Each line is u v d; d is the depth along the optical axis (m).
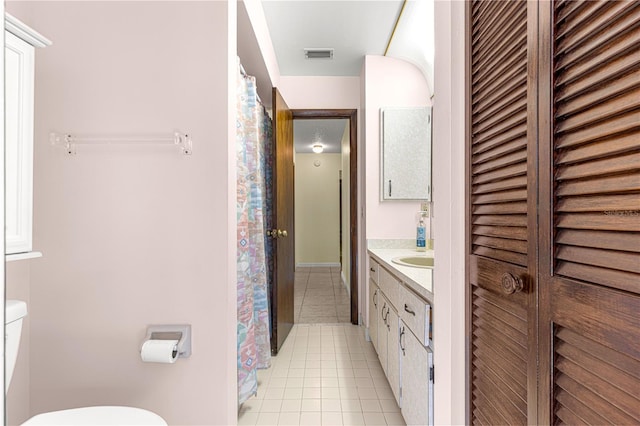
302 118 3.20
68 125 1.24
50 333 1.25
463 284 0.88
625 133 0.42
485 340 0.77
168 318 1.25
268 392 1.98
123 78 1.25
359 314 3.17
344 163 5.07
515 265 0.65
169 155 1.25
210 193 1.25
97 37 1.24
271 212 2.70
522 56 0.63
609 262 0.44
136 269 1.25
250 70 2.29
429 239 2.72
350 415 1.76
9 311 0.98
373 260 2.54
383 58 2.75
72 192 1.24
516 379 0.65
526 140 0.61
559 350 0.53
